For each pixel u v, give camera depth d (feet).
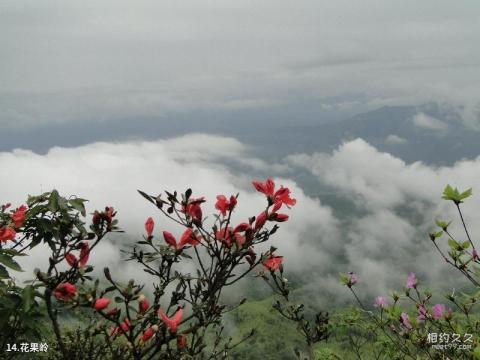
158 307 8.02
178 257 8.55
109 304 7.76
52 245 10.31
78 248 9.09
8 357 9.91
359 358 14.53
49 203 10.48
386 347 14.94
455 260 12.48
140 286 7.91
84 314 8.66
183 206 8.91
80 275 8.21
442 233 12.69
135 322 7.86
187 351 8.23
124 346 7.98
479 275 12.14
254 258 9.17
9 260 10.45
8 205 12.40
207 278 8.79
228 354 9.38
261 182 9.71
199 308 8.20
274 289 11.60
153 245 8.53
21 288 10.63
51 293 7.91
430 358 13.61
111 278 7.84
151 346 8.04
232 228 9.11
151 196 8.85
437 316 13.96
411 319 14.16
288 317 11.65
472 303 13.47
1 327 9.90
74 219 10.37
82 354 8.56
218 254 8.94
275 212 9.41
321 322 11.69
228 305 8.87
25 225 11.00
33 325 10.05
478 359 10.55
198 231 8.87
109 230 9.09
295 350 11.31
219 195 9.46
